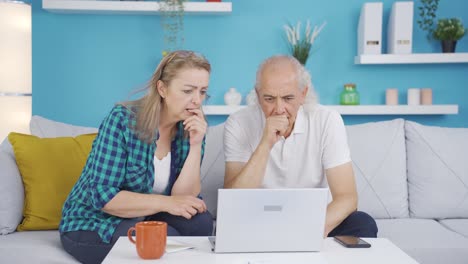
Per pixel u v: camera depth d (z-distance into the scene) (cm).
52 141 247
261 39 383
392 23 372
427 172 271
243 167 216
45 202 235
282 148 221
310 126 221
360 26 375
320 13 383
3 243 213
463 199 269
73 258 203
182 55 199
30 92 326
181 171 213
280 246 156
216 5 366
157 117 201
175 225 197
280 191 153
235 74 384
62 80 380
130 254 152
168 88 198
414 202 271
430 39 383
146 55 382
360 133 275
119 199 194
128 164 201
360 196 266
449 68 386
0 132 312
